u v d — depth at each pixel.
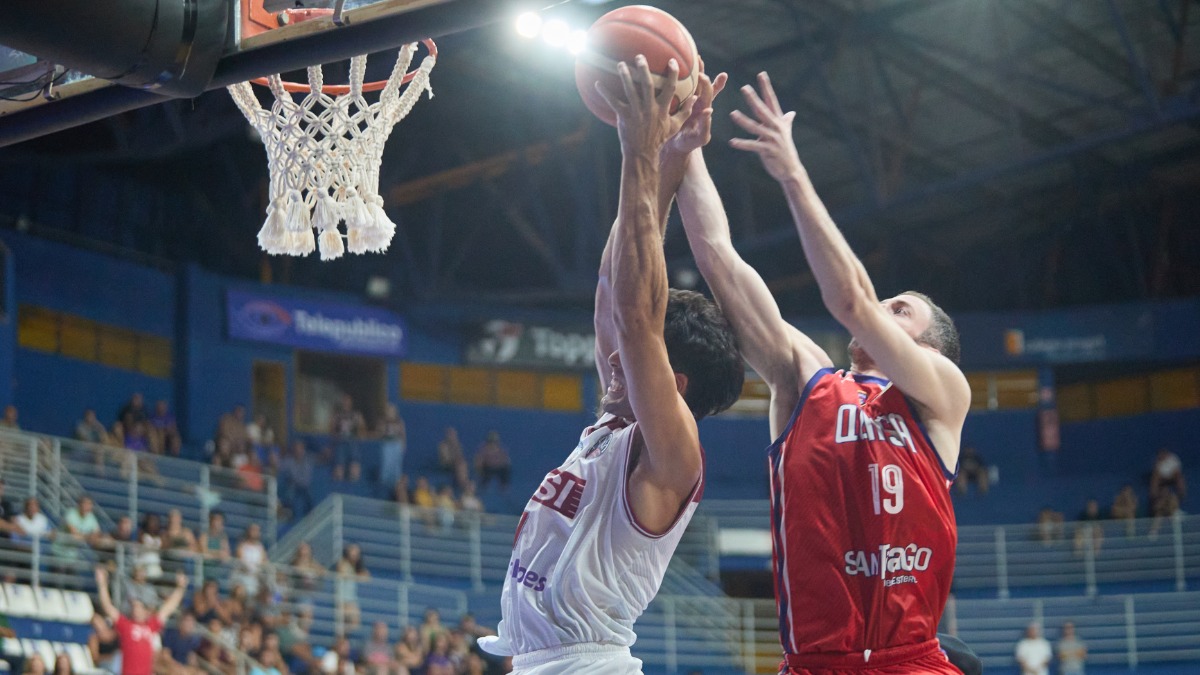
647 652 18.86
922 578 2.94
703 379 2.82
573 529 2.65
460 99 21.97
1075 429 27.09
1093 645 20.03
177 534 14.27
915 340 3.16
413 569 19.23
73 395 19.06
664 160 3.11
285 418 22.11
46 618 12.27
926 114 23.09
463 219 25.78
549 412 25.25
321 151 4.00
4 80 3.78
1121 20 18.78
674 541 2.74
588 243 23.00
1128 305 25.97
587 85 2.91
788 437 3.05
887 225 27.23
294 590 15.13
